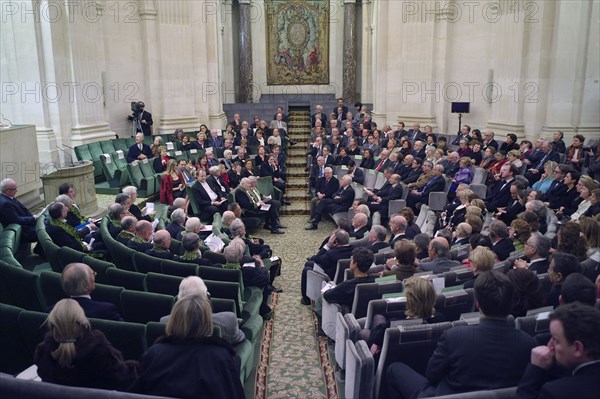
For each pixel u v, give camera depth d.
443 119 16.69
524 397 2.62
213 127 18.83
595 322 2.40
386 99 18.25
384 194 11.38
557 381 2.44
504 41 14.27
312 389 5.21
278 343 6.37
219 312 4.65
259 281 6.73
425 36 16.45
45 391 2.84
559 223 7.38
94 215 10.52
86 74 14.25
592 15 12.80
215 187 11.78
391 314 4.56
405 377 3.60
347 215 11.69
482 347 3.07
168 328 3.10
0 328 4.11
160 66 17.14
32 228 7.82
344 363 4.85
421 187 11.31
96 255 6.95
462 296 4.68
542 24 13.16
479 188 10.54
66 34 13.52
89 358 3.12
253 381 5.25
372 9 22.97
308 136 19.75
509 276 4.45
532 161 11.63
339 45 24.45
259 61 24.53
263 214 11.90
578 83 13.05
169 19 17.03
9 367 4.26
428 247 6.70
